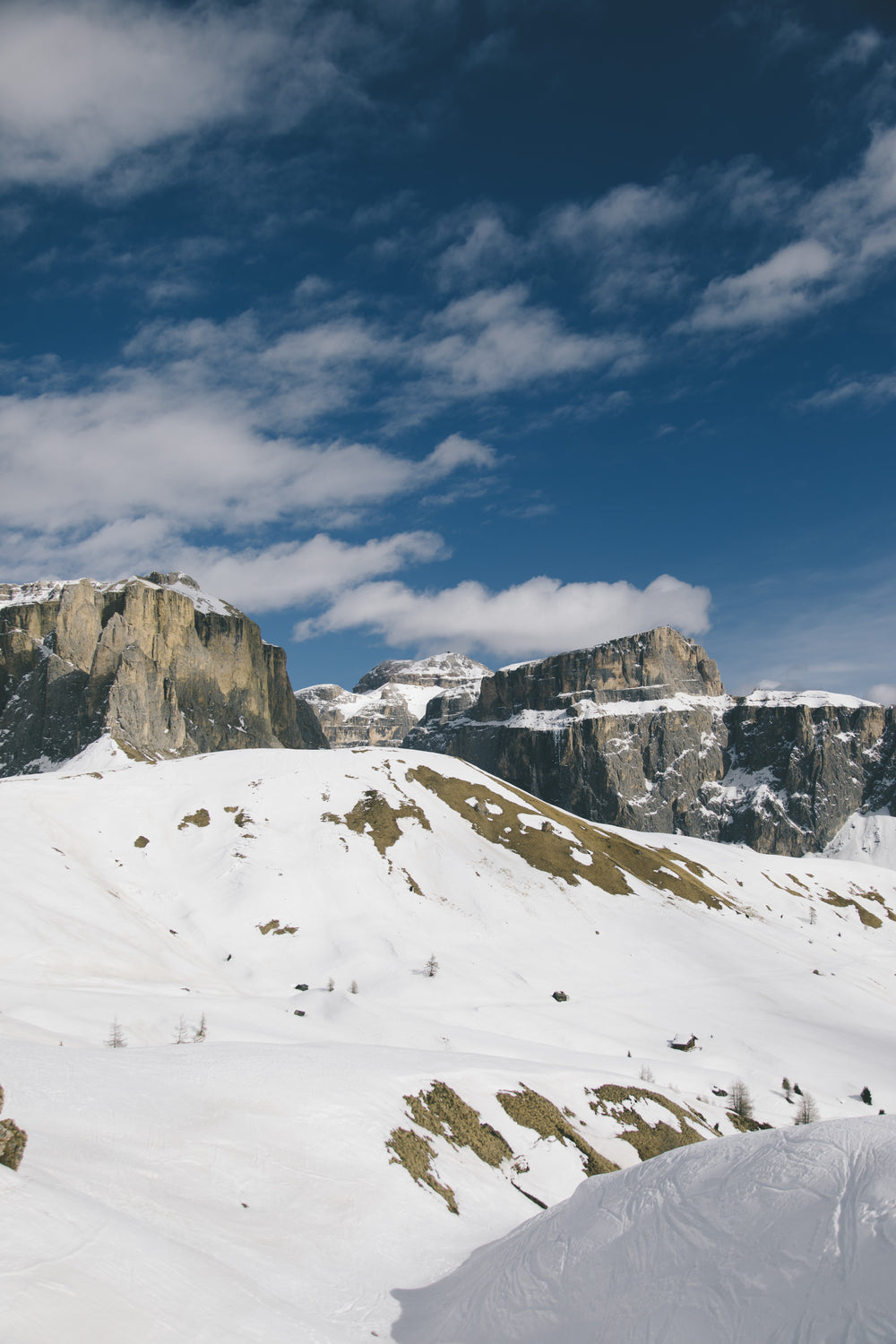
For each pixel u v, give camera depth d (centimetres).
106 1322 1375
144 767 14688
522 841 14838
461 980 9950
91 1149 2269
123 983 7556
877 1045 9962
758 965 12538
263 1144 2686
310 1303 1886
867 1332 1220
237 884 11406
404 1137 3150
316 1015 7419
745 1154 1798
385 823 13738
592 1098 4944
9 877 9369
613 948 12088
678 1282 1555
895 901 19925
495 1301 1880
